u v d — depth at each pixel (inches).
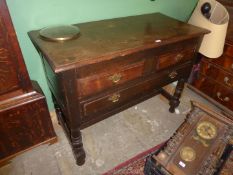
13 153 46.5
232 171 39.6
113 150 53.7
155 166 40.8
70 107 35.7
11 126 41.7
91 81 35.3
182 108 70.5
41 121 46.1
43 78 52.4
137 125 62.0
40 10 42.7
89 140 56.2
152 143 56.4
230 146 43.0
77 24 47.8
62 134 57.2
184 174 38.7
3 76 35.9
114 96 41.4
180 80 57.8
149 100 72.5
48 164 49.4
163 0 61.1
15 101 39.5
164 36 42.6
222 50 59.7
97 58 32.5
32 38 39.1
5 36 32.4
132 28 46.6
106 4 50.6
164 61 45.6
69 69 30.3
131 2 54.6
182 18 71.0
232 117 66.1
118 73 38.4
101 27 46.4
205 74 71.9
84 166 49.3
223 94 68.1
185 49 48.3
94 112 40.7
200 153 41.6
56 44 36.7
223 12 58.0
